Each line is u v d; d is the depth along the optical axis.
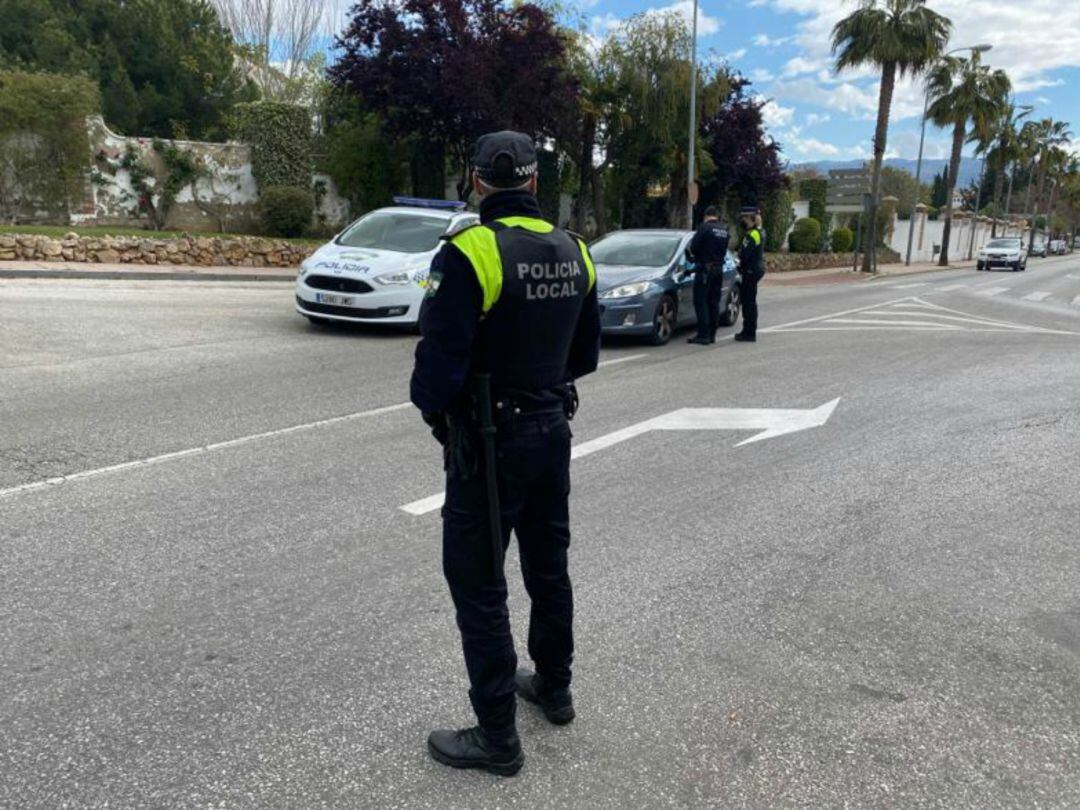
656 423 6.94
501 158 2.51
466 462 2.52
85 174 18.28
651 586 3.95
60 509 4.48
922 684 3.21
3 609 3.44
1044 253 71.69
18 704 2.84
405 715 2.89
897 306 18.09
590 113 25.59
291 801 2.46
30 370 7.59
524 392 2.56
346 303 10.20
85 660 3.12
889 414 7.51
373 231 11.45
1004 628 3.67
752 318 11.70
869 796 2.58
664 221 32.00
